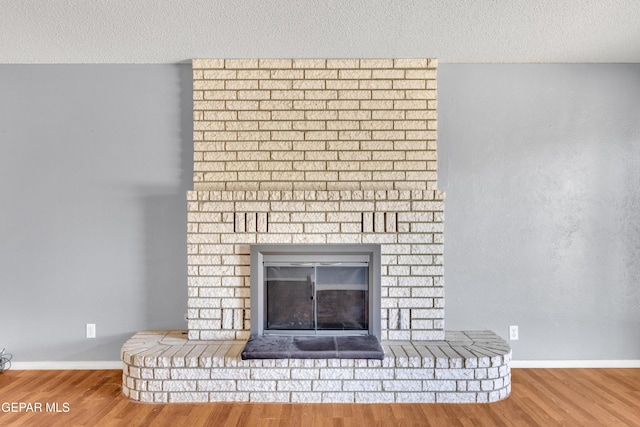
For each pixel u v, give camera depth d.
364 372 2.62
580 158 3.18
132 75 3.15
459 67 3.18
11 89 3.13
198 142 3.08
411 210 2.98
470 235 3.19
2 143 3.13
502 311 3.17
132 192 3.17
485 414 2.46
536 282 3.19
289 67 3.08
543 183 3.18
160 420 2.39
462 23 2.52
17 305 3.14
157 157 3.17
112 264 3.17
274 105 3.08
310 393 2.62
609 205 3.18
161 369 2.62
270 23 2.50
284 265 2.96
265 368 2.62
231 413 2.48
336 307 2.99
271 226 2.97
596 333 3.16
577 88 3.18
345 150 3.08
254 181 3.08
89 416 2.44
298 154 3.08
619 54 3.02
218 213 2.98
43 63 3.13
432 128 3.08
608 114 3.19
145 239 3.17
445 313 3.19
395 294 2.99
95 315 3.16
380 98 3.08
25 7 2.30
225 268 2.98
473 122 3.18
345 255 2.94
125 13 2.37
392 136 3.08
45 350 3.15
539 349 3.17
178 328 3.19
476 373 2.62
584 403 2.59
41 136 3.14
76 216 3.15
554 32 2.65
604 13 2.40
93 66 3.15
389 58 3.07
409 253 2.99
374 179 3.08
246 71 3.08
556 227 3.18
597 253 3.19
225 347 2.80
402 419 2.40
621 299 3.16
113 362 3.17
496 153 3.18
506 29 2.61
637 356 3.15
